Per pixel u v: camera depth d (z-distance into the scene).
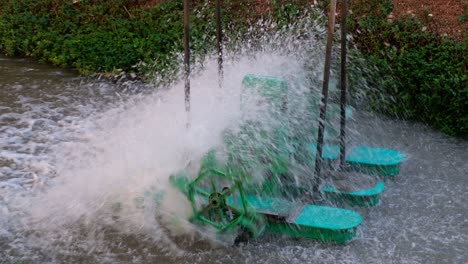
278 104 4.98
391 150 5.90
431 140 6.75
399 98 7.31
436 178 5.85
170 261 4.50
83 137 6.64
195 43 8.79
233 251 4.61
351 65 7.68
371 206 5.20
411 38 7.81
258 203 4.77
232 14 9.15
